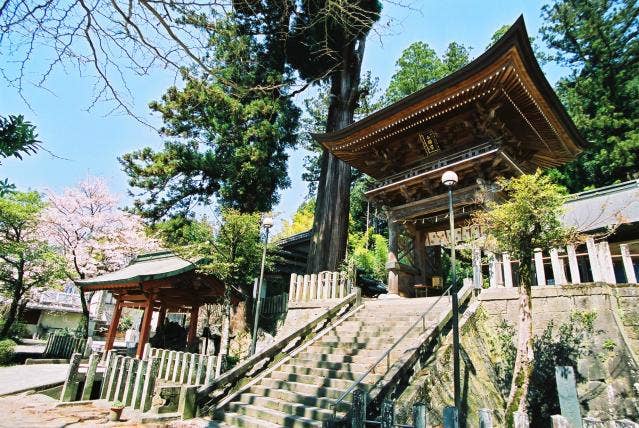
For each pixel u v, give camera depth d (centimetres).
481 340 764
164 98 1444
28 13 369
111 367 767
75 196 1980
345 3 626
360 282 1689
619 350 643
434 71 2644
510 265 830
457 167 1034
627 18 2195
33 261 1627
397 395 555
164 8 446
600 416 622
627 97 2170
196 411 680
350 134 1291
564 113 1092
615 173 2095
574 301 721
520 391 528
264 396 714
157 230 1545
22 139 245
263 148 1551
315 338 895
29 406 682
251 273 1150
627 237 1177
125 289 1362
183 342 1439
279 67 1727
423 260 1326
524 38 857
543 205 577
